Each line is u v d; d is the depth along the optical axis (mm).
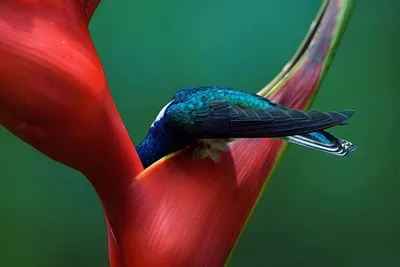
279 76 1329
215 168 1294
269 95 1327
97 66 1257
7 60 1242
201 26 1653
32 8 1247
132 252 1281
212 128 1294
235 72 1642
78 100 1251
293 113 1290
